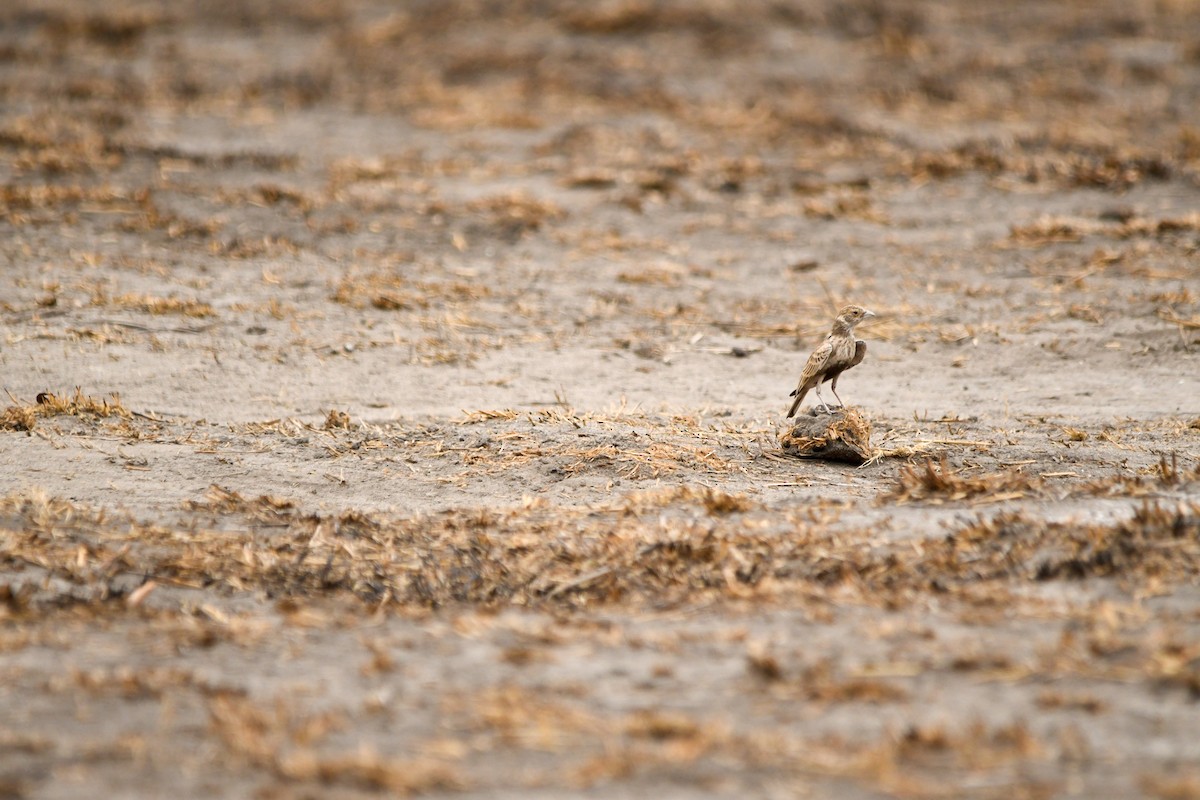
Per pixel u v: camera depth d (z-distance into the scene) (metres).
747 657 10.75
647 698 10.06
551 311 24.23
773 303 24.78
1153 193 29.59
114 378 20.11
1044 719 9.61
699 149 33.53
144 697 10.20
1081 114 37.06
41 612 11.84
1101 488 14.42
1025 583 12.09
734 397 20.16
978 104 37.97
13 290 23.67
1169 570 12.05
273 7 46.00
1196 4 46.75
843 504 14.38
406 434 17.50
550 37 42.53
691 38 42.50
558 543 13.27
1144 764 8.98
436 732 9.61
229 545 13.41
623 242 27.64
